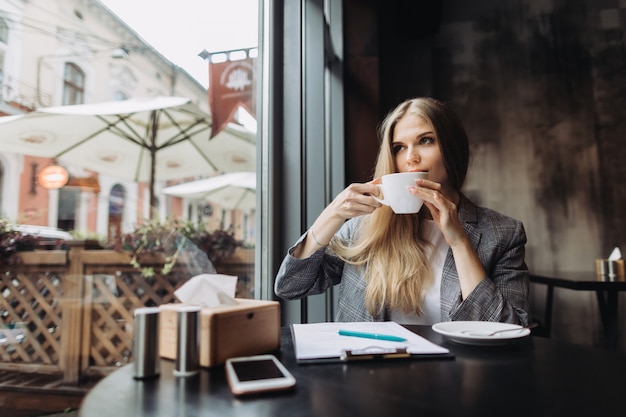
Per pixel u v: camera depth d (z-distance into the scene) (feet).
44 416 3.23
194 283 1.92
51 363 3.79
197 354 1.68
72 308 4.12
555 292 8.68
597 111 8.87
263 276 4.25
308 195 5.96
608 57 8.96
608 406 1.35
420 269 3.28
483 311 2.68
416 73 9.31
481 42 9.27
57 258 3.92
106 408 1.32
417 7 8.65
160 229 5.56
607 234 8.59
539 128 8.97
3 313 3.49
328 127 7.61
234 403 1.36
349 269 3.60
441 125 3.42
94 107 4.13
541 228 8.77
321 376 1.63
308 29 6.18
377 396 1.42
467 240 2.89
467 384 1.55
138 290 5.14
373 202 2.83
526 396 1.44
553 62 9.07
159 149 5.46
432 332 2.47
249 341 1.87
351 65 8.22
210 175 6.15
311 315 6.12
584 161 8.79
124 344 4.71
